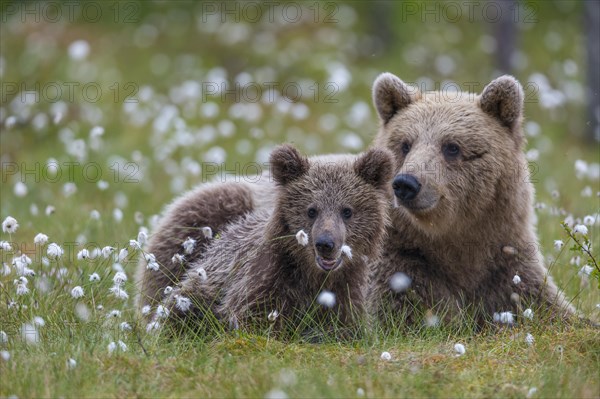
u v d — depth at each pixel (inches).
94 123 983.0
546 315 466.3
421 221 473.7
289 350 405.1
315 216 446.6
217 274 474.9
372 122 1059.9
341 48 1350.9
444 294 493.7
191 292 471.2
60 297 469.7
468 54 1419.8
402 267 494.3
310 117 1115.9
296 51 1307.8
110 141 952.3
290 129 1032.2
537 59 1423.5
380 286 491.5
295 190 453.1
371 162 458.0
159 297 505.0
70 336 409.4
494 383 370.3
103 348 402.9
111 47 1316.4
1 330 427.2
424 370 377.1
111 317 445.1
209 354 402.6
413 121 498.6
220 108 1079.6
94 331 424.8
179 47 1330.0
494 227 488.4
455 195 478.0
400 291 487.2
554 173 890.7
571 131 1227.9
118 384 367.6
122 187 804.0
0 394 355.3
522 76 1346.0
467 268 495.5
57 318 442.3
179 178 791.7
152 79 1226.6
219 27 1370.6
